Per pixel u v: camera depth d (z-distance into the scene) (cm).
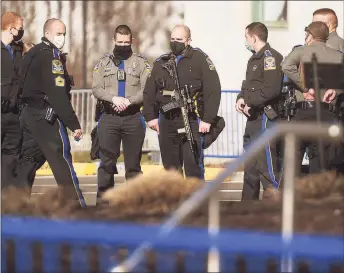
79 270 1369
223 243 1106
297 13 5888
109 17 7638
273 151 3112
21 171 2977
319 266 1342
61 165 2900
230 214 1742
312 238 1138
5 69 2962
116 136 3319
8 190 1769
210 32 5919
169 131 3142
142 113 3216
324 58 3042
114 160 3331
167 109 3123
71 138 5422
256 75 3166
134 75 3303
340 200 1842
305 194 1872
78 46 7612
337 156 2900
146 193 1742
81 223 1240
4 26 2981
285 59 3083
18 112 2969
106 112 3319
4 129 2952
